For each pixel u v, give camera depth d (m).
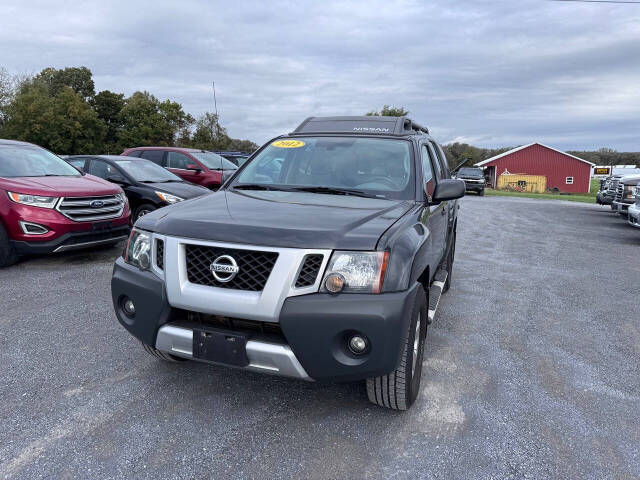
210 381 3.13
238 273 2.39
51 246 5.86
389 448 2.46
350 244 2.36
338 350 2.33
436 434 2.60
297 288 2.32
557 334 4.29
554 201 25.75
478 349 3.87
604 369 3.55
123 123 64.50
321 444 2.48
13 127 52.12
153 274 2.64
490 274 6.66
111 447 2.40
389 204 3.10
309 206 2.92
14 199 5.78
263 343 2.37
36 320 4.16
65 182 6.35
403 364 2.54
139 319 2.65
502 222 13.50
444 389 3.14
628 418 2.84
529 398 3.05
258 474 2.23
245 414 2.75
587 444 2.55
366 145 3.77
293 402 2.90
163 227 2.63
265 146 4.04
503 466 2.34
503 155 54.00
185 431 2.56
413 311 2.51
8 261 5.92
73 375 3.16
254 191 3.43
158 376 3.18
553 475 2.28
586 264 7.56
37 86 57.22
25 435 2.48
